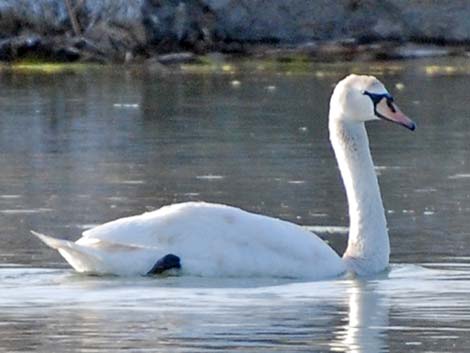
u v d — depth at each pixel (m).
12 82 32.69
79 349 10.18
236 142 23.02
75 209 16.61
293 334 10.65
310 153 21.75
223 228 12.77
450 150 22.16
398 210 16.67
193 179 19.06
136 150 22.09
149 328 10.79
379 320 11.14
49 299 11.77
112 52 36.47
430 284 12.66
